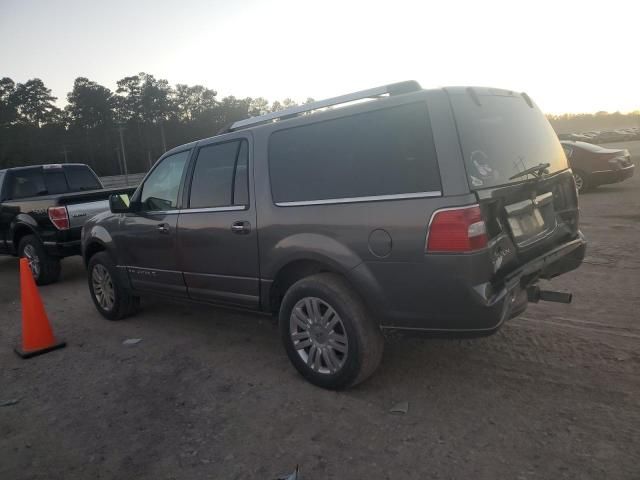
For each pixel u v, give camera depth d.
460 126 3.13
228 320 5.71
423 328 3.29
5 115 89.25
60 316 6.46
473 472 2.73
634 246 7.28
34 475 3.05
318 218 3.63
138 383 4.21
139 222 5.23
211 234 4.43
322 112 3.72
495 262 3.13
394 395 3.62
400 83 3.46
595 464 2.72
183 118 104.38
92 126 93.00
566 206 4.09
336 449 3.04
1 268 10.75
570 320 4.73
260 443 3.17
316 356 3.77
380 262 3.33
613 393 3.41
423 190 3.14
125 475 2.97
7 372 4.71
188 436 3.32
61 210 7.70
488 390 3.59
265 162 4.04
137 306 6.05
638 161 21.58
